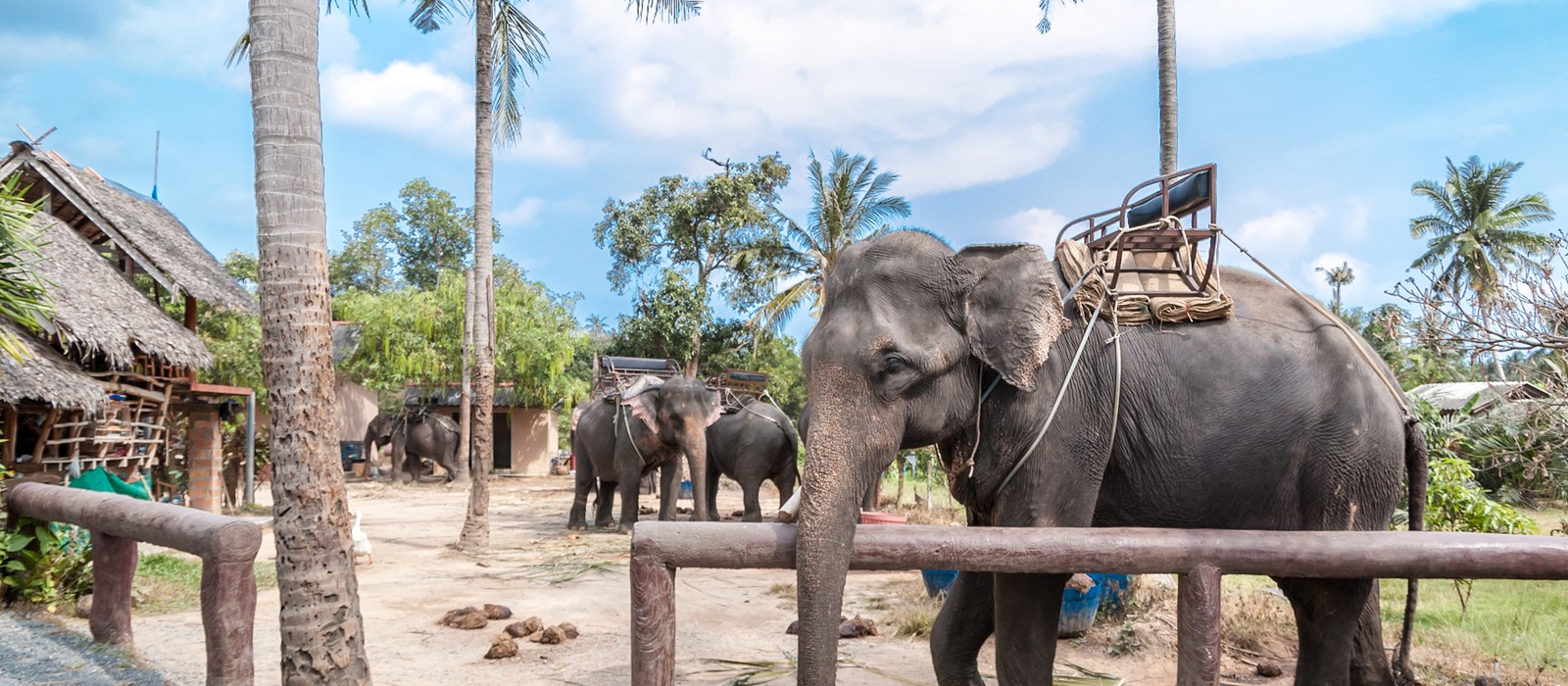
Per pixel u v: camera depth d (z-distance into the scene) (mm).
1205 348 3854
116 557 6027
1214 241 3912
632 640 3152
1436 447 10188
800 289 25047
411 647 6141
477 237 11898
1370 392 3883
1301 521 3893
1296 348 3912
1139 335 3859
